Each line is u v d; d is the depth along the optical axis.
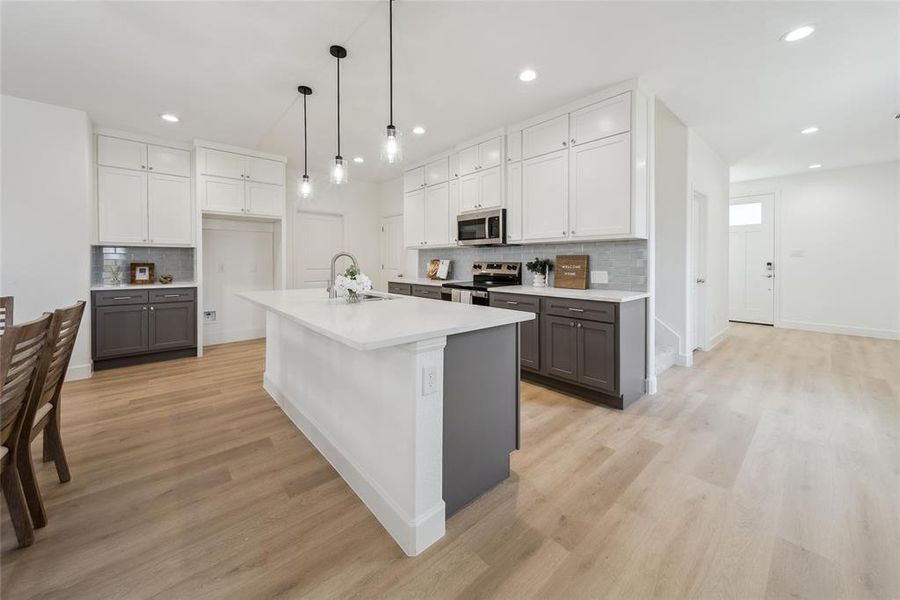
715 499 1.76
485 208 4.05
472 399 1.72
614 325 2.77
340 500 1.78
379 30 2.29
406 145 4.42
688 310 3.90
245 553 1.45
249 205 4.66
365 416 1.76
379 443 1.66
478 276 4.59
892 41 2.37
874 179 5.26
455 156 4.44
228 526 1.60
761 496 1.77
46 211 3.28
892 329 5.18
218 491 1.84
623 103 2.92
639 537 1.53
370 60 2.62
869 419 2.60
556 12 2.11
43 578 1.32
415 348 1.41
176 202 4.27
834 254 5.60
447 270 5.12
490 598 1.26
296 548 1.48
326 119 3.67
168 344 4.19
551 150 3.43
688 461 2.09
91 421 2.62
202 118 3.64
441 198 4.67
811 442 2.29
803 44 2.41
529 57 2.57
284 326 2.79
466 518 1.64
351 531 1.58
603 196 3.07
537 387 3.33
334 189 6.04
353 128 3.91
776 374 3.64
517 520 1.63
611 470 2.01
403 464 1.50
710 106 3.33
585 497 1.78
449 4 2.05
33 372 1.42
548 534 1.55
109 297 3.80
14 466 1.42
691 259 3.95
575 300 2.97
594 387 2.90
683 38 2.35
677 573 1.35
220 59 2.61
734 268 6.60
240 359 4.29
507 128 3.83
